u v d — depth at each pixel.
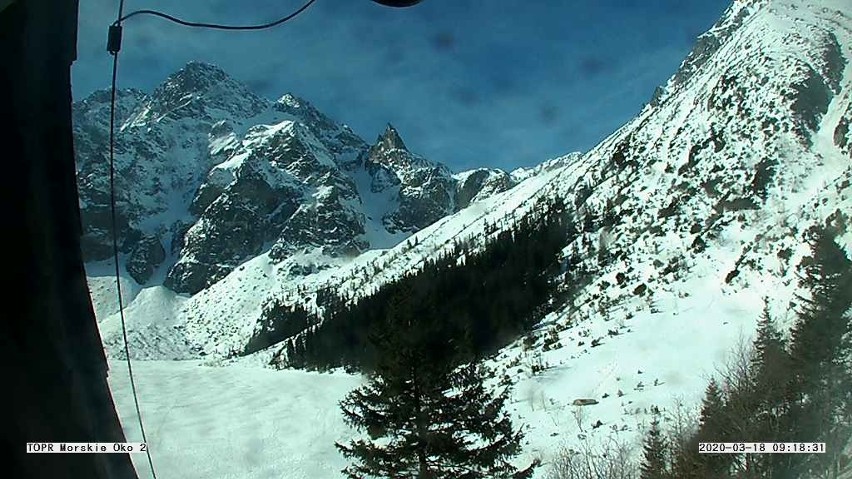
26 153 3.38
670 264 53.12
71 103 3.50
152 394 47.34
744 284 41.34
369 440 16.81
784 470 15.27
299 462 28.78
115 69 3.84
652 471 17.67
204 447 30.88
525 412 30.06
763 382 17.28
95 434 3.65
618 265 61.62
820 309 20.38
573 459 21.56
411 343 15.74
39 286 3.46
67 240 3.61
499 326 56.09
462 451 15.53
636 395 28.88
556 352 42.09
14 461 3.33
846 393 16.92
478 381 16.16
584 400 29.72
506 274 68.31
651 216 68.94
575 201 92.44
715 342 33.34
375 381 16.25
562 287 64.00
